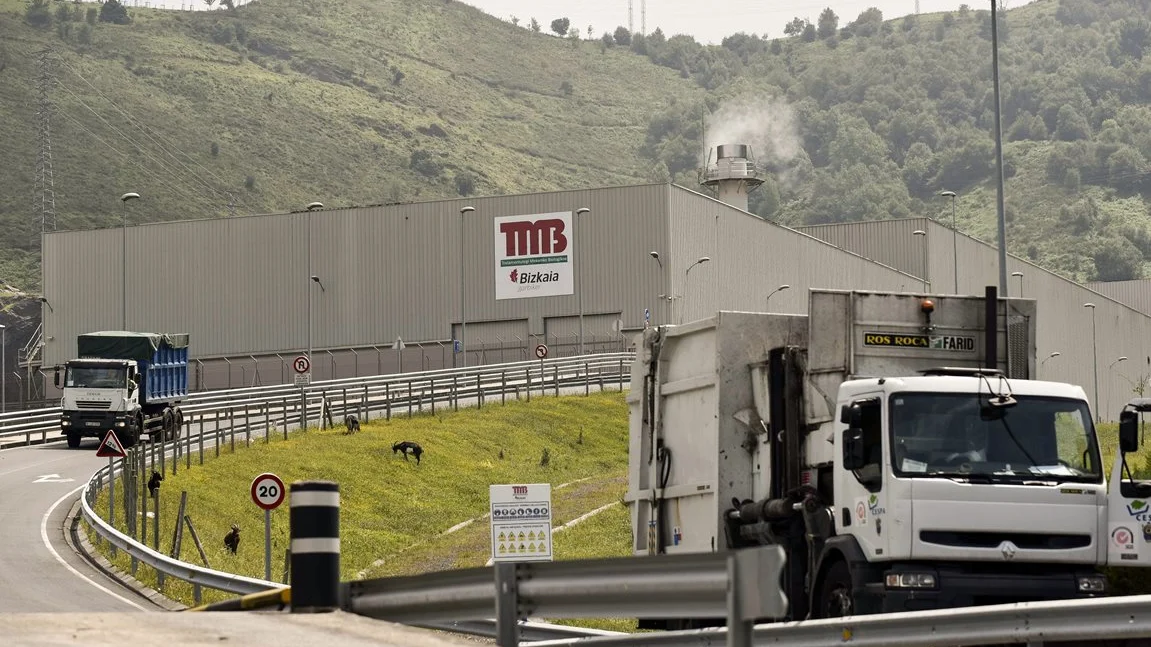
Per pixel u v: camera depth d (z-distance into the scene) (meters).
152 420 158.88
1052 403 44.59
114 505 109.62
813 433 47.44
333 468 137.00
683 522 52.31
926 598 42.47
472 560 100.31
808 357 47.69
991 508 42.91
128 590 74.44
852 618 38.41
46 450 157.12
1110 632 34.94
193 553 96.69
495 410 182.25
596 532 108.25
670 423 53.47
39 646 25.41
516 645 25.44
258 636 26.23
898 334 48.47
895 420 43.56
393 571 100.50
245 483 127.06
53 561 84.56
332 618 27.83
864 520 43.69
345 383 191.38
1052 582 43.25
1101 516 43.81
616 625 66.44
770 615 18.92
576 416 186.62
